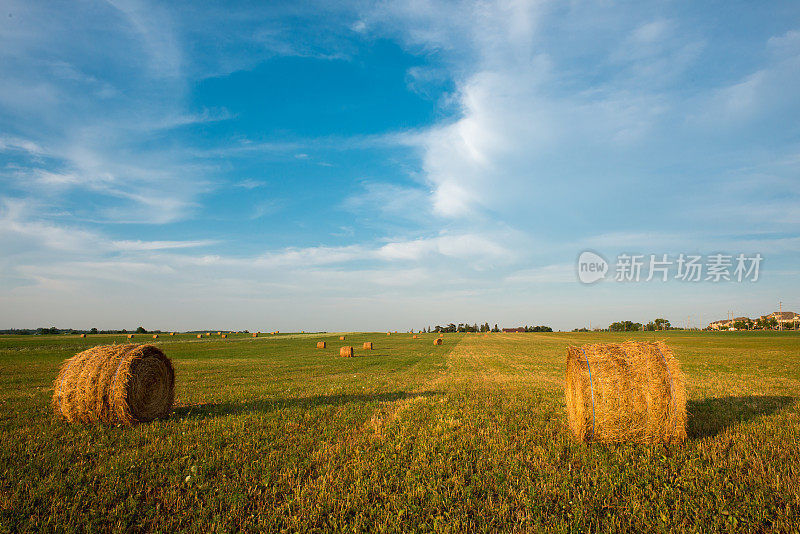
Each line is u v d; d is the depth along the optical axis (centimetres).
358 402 1314
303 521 537
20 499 602
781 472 657
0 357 3428
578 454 775
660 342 908
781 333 9419
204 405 1316
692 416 1040
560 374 2300
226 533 516
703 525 518
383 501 598
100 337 7638
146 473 695
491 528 524
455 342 6538
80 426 1021
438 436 902
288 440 874
